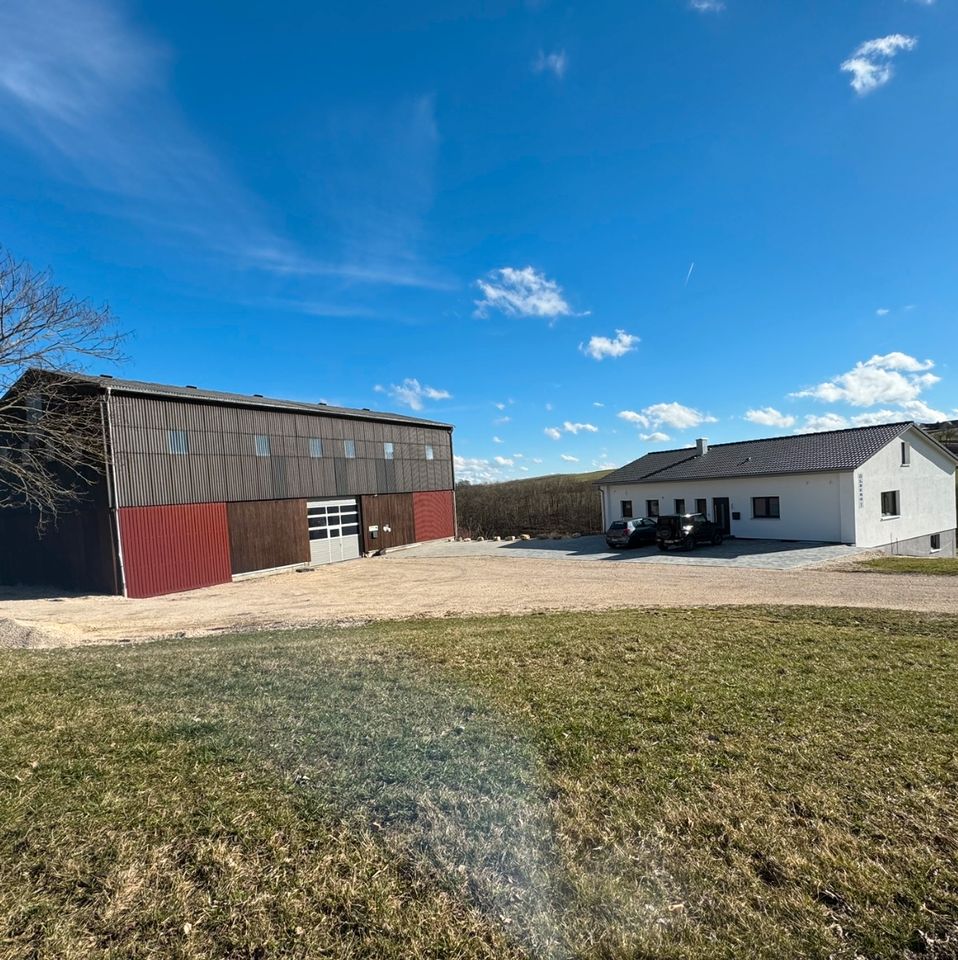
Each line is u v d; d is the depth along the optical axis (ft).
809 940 7.43
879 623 26.84
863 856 9.01
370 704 15.67
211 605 52.08
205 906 7.91
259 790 10.88
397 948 7.30
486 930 7.62
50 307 49.80
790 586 44.96
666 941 7.41
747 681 17.44
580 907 8.01
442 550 95.66
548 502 146.10
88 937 7.36
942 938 7.45
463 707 15.35
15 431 54.90
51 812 10.07
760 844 9.30
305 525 83.56
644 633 24.36
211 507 70.69
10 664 22.12
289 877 8.51
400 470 101.81
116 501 60.90
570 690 16.63
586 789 10.96
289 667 20.01
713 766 11.87
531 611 37.35
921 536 81.51
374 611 42.29
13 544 74.79
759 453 85.15
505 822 9.91
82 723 14.40
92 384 60.13
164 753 12.50
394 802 10.47
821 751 12.56
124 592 60.70
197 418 70.03
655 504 92.43
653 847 9.25
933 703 15.52
